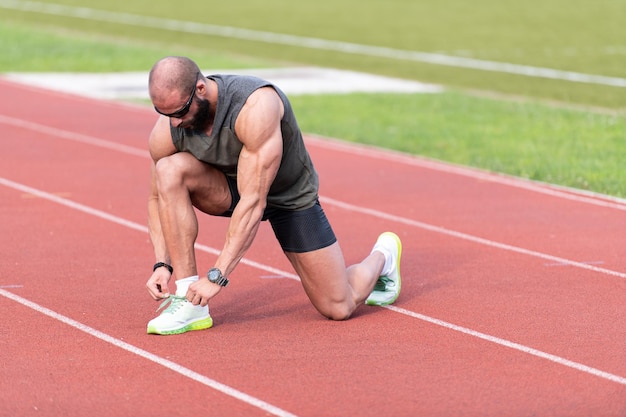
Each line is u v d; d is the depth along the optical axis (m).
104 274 8.38
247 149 6.39
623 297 7.91
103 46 26.34
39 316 7.24
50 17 33.91
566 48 26.91
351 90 20.25
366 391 5.88
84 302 7.60
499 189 12.17
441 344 6.72
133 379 6.04
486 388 5.95
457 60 24.83
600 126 16.34
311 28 31.00
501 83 21.52
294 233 6.88
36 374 6.11
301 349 6.58
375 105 18.44
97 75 22.11
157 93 6.12
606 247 9.52
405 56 25.47
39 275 8.32
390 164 13.68
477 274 8.56
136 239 9.59
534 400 5.78
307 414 5.55
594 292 8.04
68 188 11.84
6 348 6.56
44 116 17.09
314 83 21.06
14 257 8.88
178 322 6.82
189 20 33.06
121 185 12.07
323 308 7.11
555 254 9.25
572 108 18.47
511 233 10.04
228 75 6.47
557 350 6.63
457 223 10.46
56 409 5.61
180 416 5.52
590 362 6.41
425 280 8.37
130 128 16.14
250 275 8.41
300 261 6.94
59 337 6.79
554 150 14.52
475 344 6.73
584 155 14.19
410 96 19.45
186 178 6.63
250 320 7.22
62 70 22.67
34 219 10.32
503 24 32.00
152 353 6.48
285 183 6.74
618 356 6.53
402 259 9.08
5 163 13.26
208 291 6.49
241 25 31.77
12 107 17.95
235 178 6.83
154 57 24.69
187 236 6.71
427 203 11.38
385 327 7.07
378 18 33.53
